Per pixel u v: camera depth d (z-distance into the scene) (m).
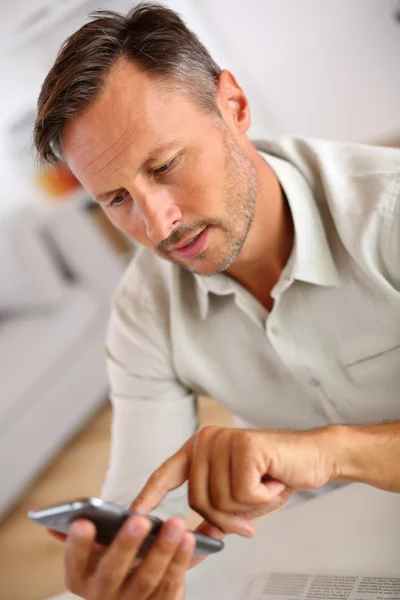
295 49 3.10
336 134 3.22
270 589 0.74
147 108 0.77
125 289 1.16
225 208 0.85
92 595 0.63
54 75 0.79
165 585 0.65
